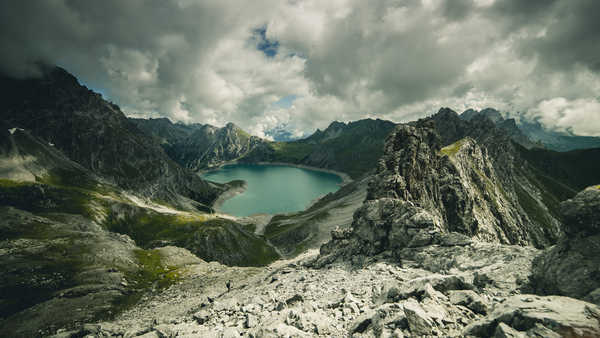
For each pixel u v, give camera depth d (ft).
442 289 63.10
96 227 546.67
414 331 42.06
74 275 265.75
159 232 613.93
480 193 459.73
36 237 355.36
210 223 627.46
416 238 120.78
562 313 35.70
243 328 61.57
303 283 117.19
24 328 186.60
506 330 35.32
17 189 562.66
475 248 97.30
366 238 143.95
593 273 54.49
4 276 243.40
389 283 72.23
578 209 61.62
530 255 76.74
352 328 50.98
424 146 345.31
